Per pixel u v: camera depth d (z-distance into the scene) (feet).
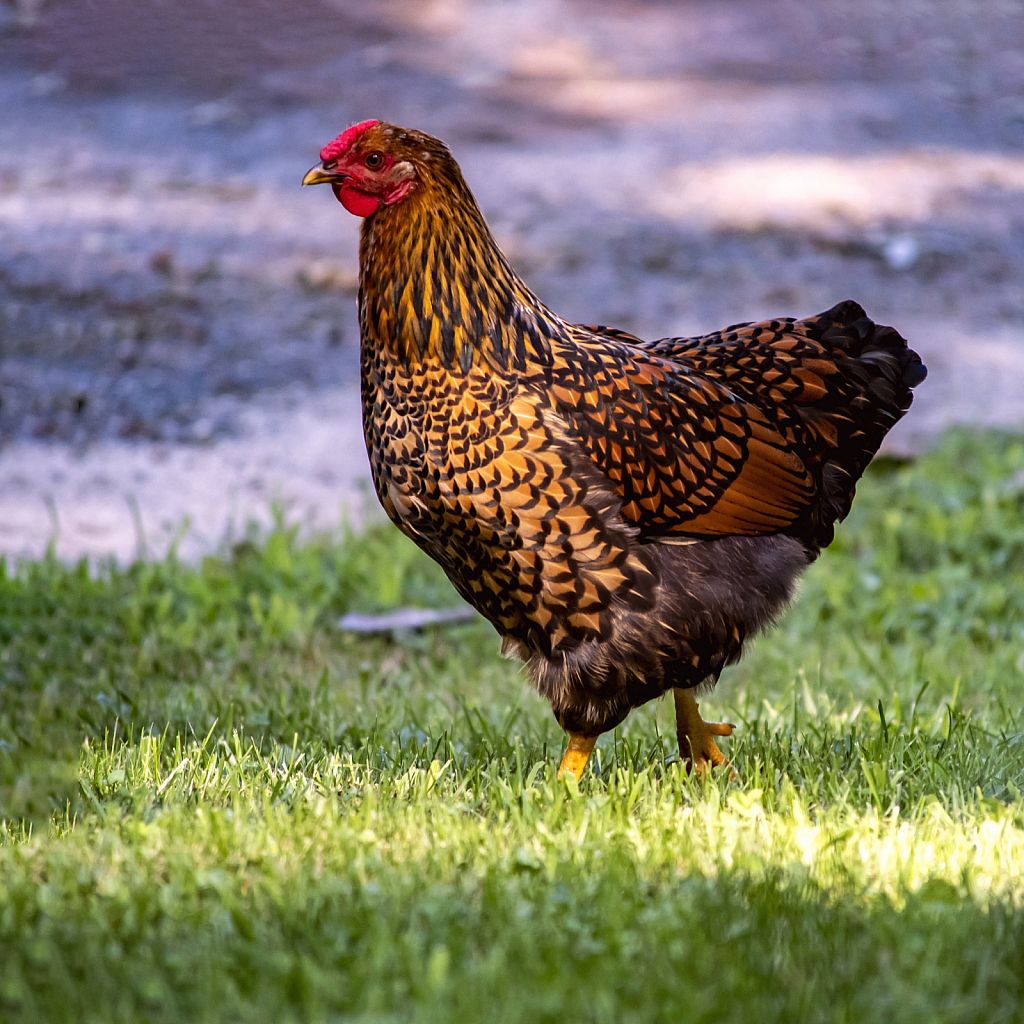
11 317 72.13
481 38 133.69
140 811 27.55
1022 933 22.11
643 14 143.23
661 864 24.93
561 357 28.50
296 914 22.44
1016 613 45.75
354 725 34.47
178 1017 19.52
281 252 85.35
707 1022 19.49
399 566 49.57
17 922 22.41
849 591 47.93
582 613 28.04
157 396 66.59
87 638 43.04
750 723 35.01
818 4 149.59
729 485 29.71
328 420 65.82
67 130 104.27
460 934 21.84
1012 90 128.67
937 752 31.71
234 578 48.44
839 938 22.00
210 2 130.82
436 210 27.81
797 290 83.46
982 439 62.18
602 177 102.37
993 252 91.91
